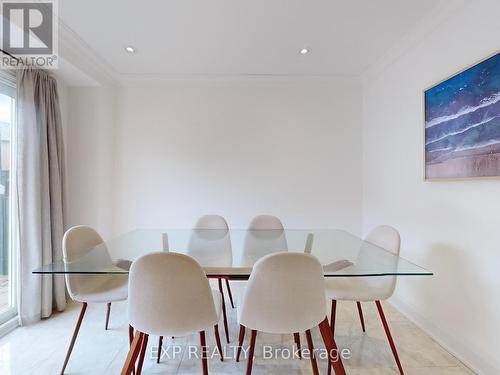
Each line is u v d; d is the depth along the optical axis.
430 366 1.67
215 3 1.85
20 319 2.10
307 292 1.21
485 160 1.57
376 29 2.16
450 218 1.87
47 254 2.24
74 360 1.72
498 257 1.53
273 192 3.22
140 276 1.17
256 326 1.26
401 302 2.38
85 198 2.84
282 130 3.21
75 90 2.83
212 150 3.19
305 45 2.43
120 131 3.14
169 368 1.65
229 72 3.01
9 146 2.21
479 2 1.63
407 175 2.37
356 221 3.21
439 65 1.98
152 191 3.17
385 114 2.74
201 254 1.77
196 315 1.23
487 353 1.58
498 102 1.49
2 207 2.19
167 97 3.16
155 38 2.31
